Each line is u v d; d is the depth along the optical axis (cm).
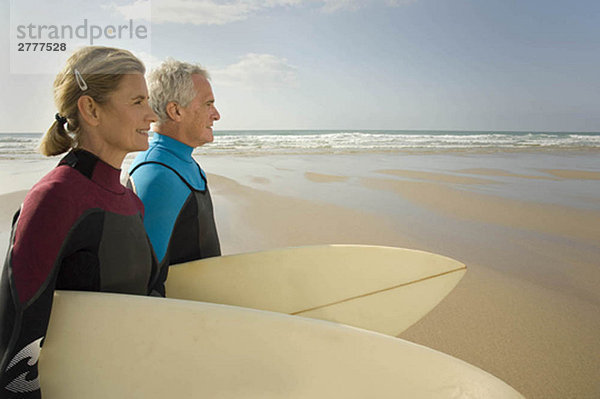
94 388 105
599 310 294
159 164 174
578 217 580
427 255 222
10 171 730
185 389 108
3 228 418
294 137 2641
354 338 118
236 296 194
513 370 224
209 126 187
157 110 180
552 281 346
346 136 2805
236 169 1018
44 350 103
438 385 116
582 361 233
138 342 107
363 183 827
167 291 184
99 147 115
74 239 103
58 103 112
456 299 307
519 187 825
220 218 532
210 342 110
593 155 1736
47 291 95
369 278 216
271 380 112
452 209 615
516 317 281
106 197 114
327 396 113
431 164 1240
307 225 514
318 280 209
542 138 3000
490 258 404
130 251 121
